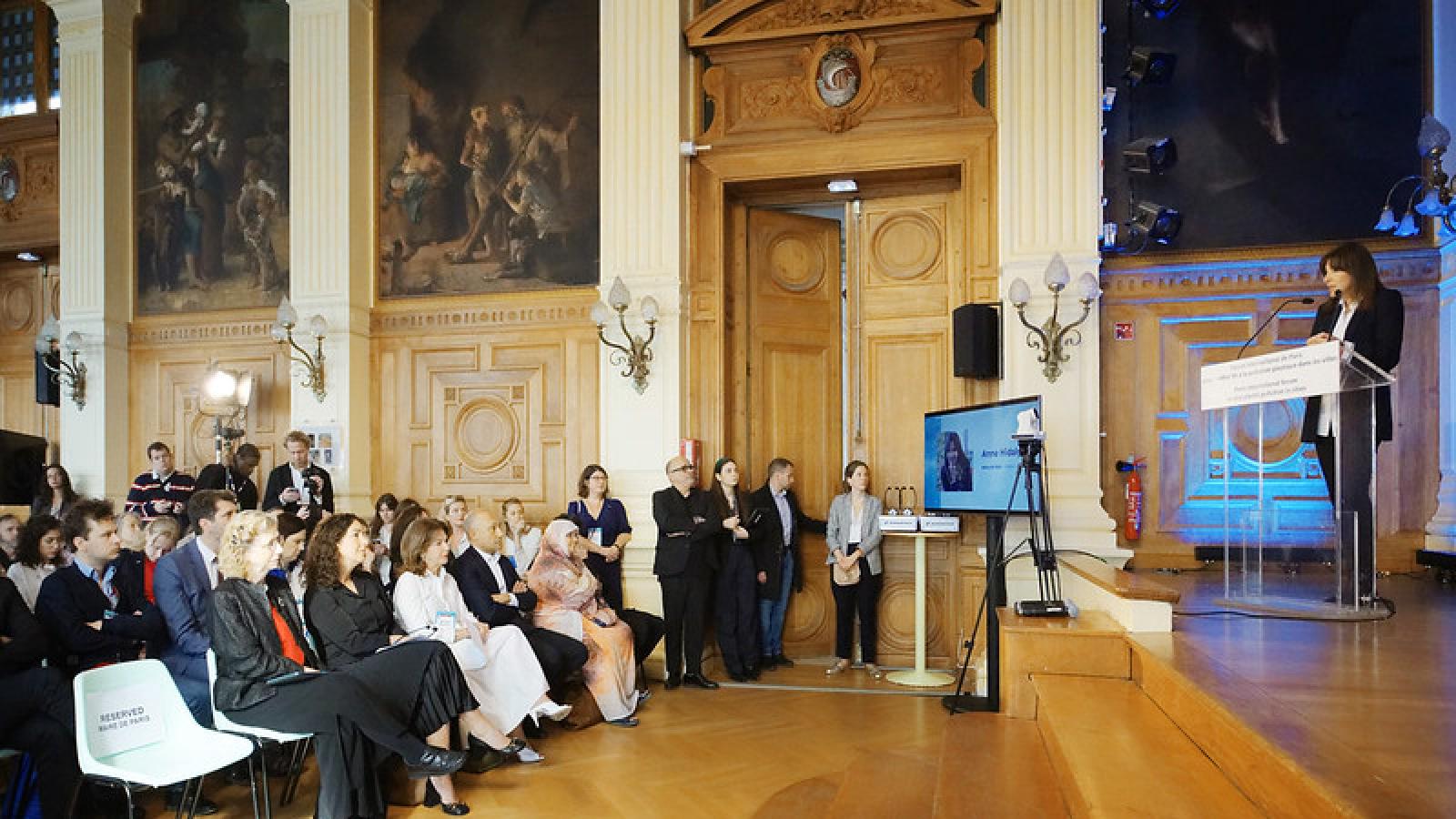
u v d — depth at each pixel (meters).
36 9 8.54
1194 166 5.95
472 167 7.16
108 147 7.81
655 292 6.49
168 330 7.79
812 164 6.45
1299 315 5.75
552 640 4.88
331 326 7.07
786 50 6.56
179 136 7.88
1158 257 5.98
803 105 6.54
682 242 6.55
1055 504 5.68
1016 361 5.86
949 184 6.65
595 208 6.88
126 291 7.91
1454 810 1.55
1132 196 6.02
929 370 6.66
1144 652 3.20
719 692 5.80
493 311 7.05
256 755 4.06
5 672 3.45
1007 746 3.45
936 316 6.65
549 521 6.86
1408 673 2.61
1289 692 2.40
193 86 7.86
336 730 3.38
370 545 4.10
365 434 7.17
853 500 6.38
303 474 6.49
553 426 6.89
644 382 6.44
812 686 5.91
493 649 4.40
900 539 6.61
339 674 3.49
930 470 5.63
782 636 6.68
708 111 6.70
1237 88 5.92
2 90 8.62
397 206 7.30
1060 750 2.77
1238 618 3.70
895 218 6.79
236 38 7.75
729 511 6.22
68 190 7.84
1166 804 2.14
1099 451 5.80
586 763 4.35
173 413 7.76
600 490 6.23
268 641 3.54
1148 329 5.98
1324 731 2.04
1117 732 2.84
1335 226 5.75
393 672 3.68
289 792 3.86
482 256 7.12
